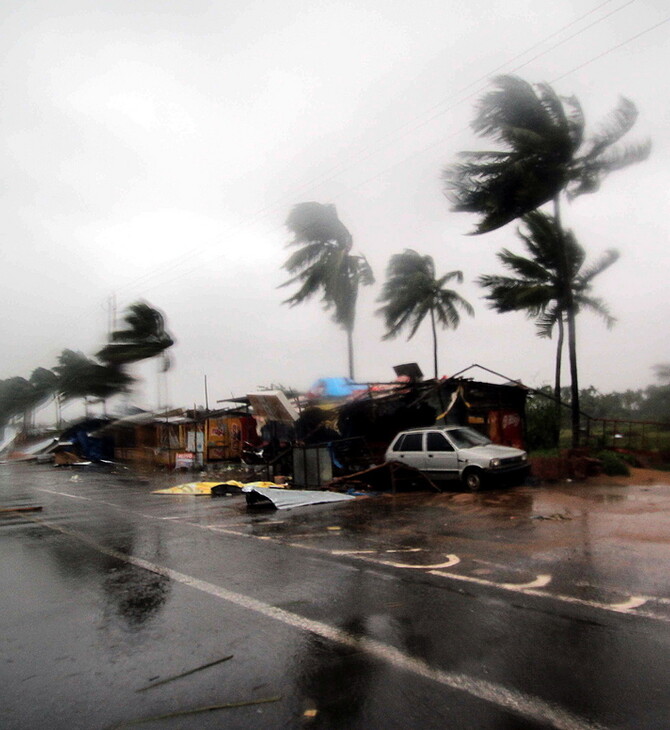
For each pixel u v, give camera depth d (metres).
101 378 38.47
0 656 4.75
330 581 6.59
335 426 17.94
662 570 6.45
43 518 12.88
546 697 3.68
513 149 19.89
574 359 19.44
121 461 32.56
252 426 27.53
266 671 4.24
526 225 22.06
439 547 8.11
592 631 4.73
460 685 3.89
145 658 4.57
